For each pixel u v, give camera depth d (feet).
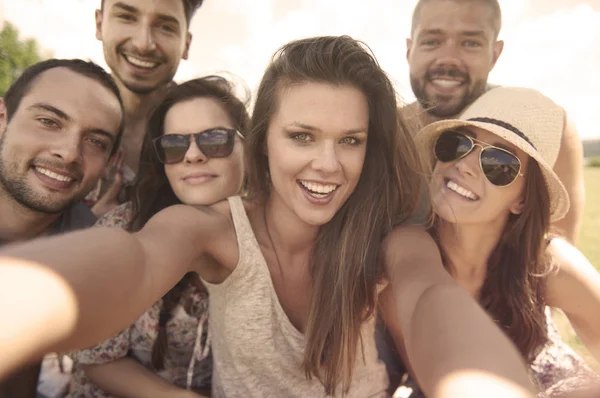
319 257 1.80
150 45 3.51
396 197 1.88
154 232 1.37
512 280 2.20
